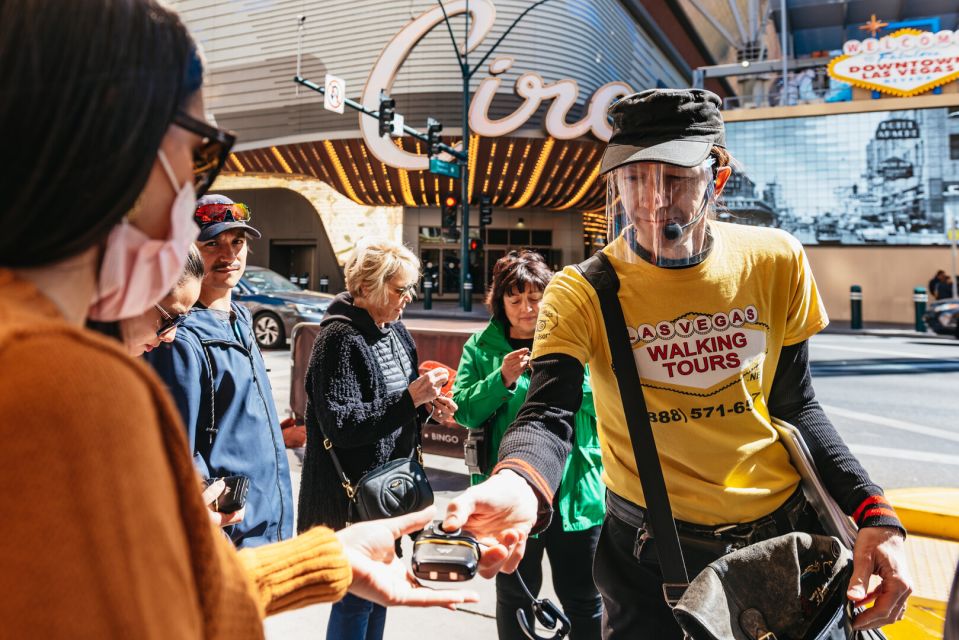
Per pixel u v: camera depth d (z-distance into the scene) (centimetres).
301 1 2100
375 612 196
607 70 2192
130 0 49
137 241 56
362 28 2028
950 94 1906
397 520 98
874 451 516
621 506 138
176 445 48
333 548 80
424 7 1958
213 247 189
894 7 3014
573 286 135
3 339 40
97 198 47
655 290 130
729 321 129
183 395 160
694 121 125
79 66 44
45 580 36
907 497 192
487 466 219
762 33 2858
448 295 2594
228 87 2220
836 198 2020
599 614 204
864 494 125
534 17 1967
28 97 43
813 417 138
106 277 56
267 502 180
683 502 130
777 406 142
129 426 41
